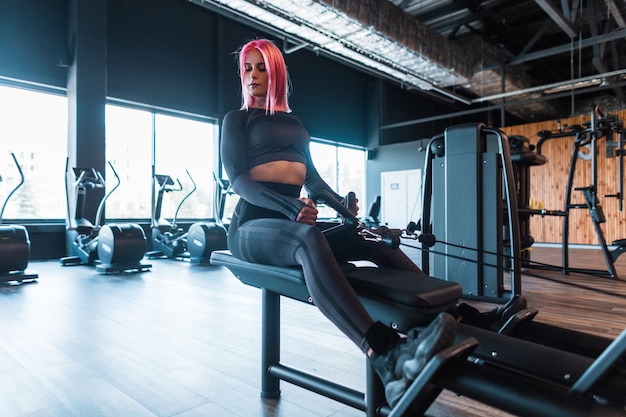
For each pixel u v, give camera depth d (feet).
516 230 8.18
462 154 10.59
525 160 13.11
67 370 6.03
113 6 22.43
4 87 19.86
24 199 20.15
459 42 27.43
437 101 42.37
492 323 3.98
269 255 3.97
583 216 26.53
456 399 5.11
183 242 20.86
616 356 2.30
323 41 20.72
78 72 20.35
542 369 3.03
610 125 13.62
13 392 5.28
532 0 24.06
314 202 3.91
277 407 4.85
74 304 10.52
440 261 11.48
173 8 24.95
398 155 34.63
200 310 9.84
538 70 34.12
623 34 20.95
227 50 27.45
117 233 15.99
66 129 21.52
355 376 5.78
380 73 28.48
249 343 7.29
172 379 5.69
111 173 22.86
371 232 3.81
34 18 20.22
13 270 13.69
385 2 19.36
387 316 3.34
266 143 4.51
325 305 3.23
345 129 35.17
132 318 9.07
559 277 14.20
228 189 21.48
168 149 25.29
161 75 24.35
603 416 2.37
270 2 16.51
